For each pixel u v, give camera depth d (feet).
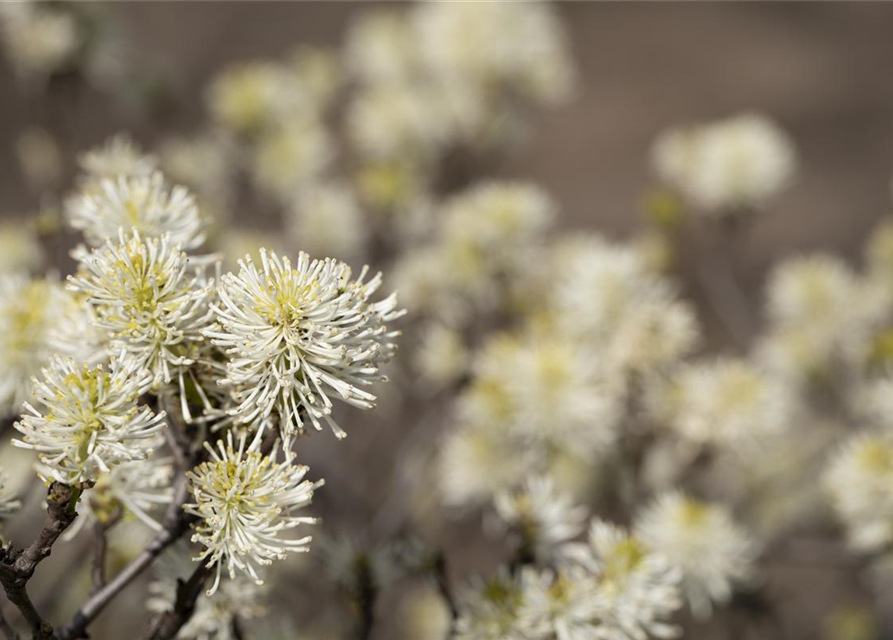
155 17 6.62
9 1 2.61
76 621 1.41
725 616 2.60
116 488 1.47
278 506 1.36
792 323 2.79
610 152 6.76
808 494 2.72
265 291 1.34
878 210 6.40
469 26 3.06
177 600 1.41
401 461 2.69
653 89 7.38
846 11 8.19
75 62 2.71
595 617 1.63
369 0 7.33
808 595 3.40
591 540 1.71
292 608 2.12
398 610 2.66
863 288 2.79
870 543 2.01
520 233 2.43
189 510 1.35
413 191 3.01
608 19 8.14
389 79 3.41
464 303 2.50
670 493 2.00
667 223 2.89
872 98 7.37
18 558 1.32
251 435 1.42
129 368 1.34
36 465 1.35
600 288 2.08
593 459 2.16
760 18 8.15
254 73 3.16
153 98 3.11
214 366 1.39
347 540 1.75
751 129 2.84
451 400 2.37
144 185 1.54
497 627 1.62
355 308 1.34
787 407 2.45
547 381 1.97
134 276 1.37
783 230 6.12
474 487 2.09
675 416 2.07
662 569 1.69
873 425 2.67
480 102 3.16
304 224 2.90
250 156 3.14
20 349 1.59
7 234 2.19
